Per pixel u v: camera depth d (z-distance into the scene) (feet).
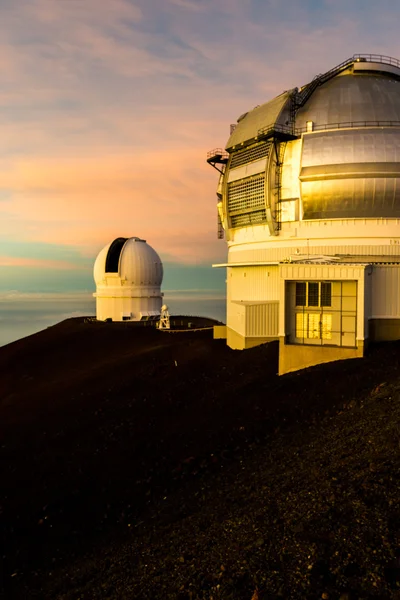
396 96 103.19
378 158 92.84
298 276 72.13
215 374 82.02
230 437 52.01
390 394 49.29
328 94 104.53
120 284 181.16
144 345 125.18
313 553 25.08
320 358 71.41
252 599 22.77
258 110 113.29
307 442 44.16
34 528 40.81
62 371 107.96
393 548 23.91
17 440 62.90
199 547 29.96
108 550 34.96
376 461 33.60
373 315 74.13
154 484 45.29
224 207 115.85
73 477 49.44
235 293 114.73
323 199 96.27
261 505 32.99
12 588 32.86
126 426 62.49
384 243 94.99
